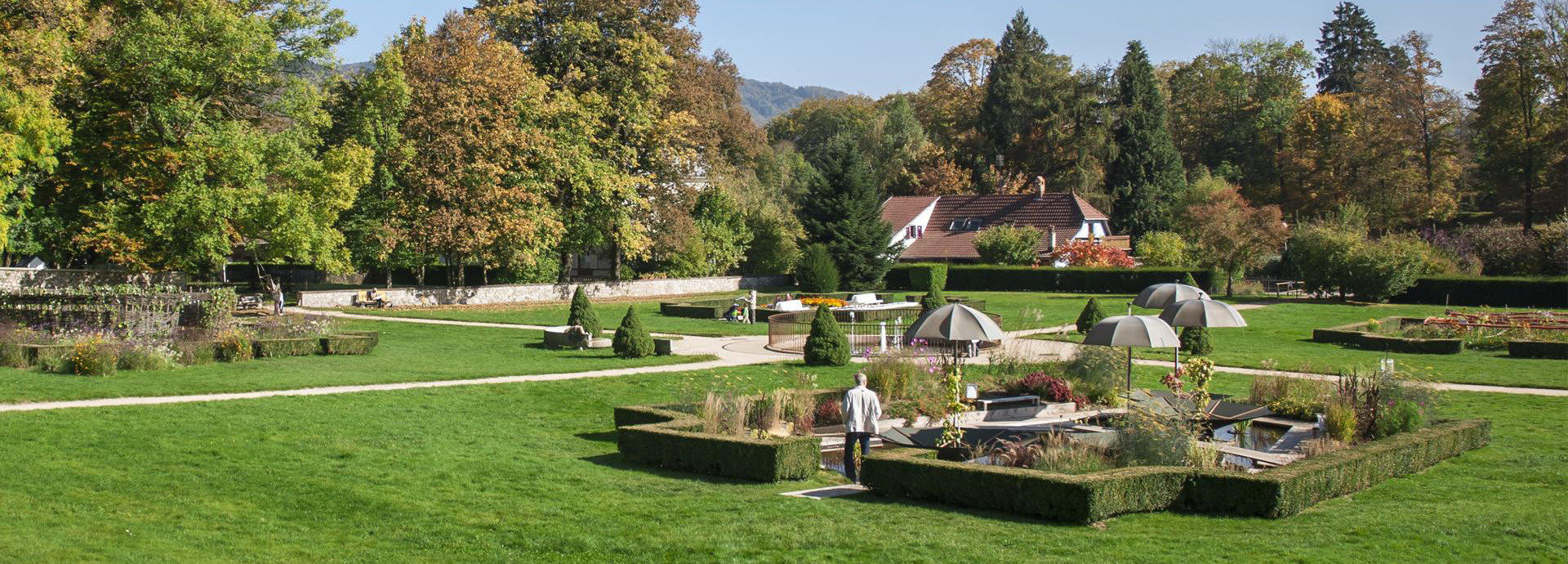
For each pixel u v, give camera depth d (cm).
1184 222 7362
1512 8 7012
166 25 3769
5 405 1989
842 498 1477
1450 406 2319
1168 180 8194
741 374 2759
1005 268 6650
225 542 1231
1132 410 1672
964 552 1181
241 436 1806
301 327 3209
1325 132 8344
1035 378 2455
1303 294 5941
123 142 3834
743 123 6975
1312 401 2194
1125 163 8231
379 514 1362
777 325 3531
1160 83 10594
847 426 1691
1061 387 2425
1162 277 6209
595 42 5762
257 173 4016
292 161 4144
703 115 6334
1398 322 4100
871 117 11819
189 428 1842
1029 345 3441
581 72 5622
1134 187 8200
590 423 2097
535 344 3438
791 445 1606
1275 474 1388
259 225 4025
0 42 3266
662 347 3183
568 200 5938
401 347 3272
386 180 4947
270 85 4188
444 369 2736
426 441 1833
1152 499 1381
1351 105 9012
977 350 3169
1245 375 2831
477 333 3828
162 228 3791
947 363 2559
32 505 1348
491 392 2395
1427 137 7944
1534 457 1775
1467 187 8638
